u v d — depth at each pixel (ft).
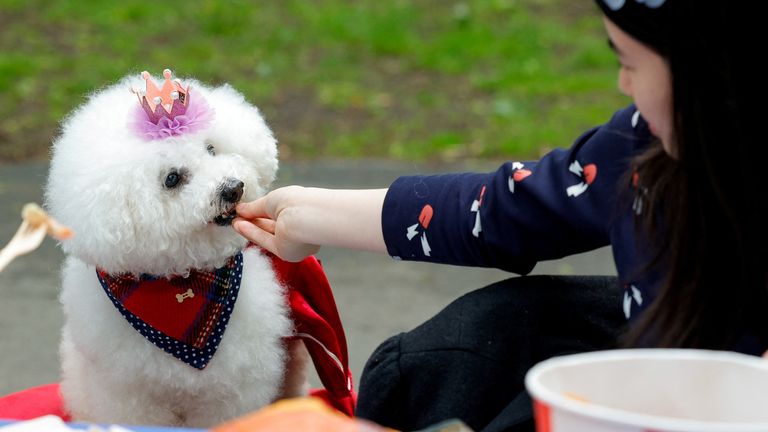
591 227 5.90
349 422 3.61
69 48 27.12
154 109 7.23
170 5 30.76
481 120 24.31
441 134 23.41
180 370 7.46
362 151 22.43
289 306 8.07
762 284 4.70
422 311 14.52
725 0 4.39
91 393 7.80
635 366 3.71
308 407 3.65
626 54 4.73
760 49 4.44
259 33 29.09
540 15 31.91
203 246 7.29
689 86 4.50
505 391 6.30
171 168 7.09
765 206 4.58
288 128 23.35
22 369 12.35
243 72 26.30
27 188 19.42
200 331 7.39
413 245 6.39
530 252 6.20
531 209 6.07
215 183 7.13
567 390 3.65
